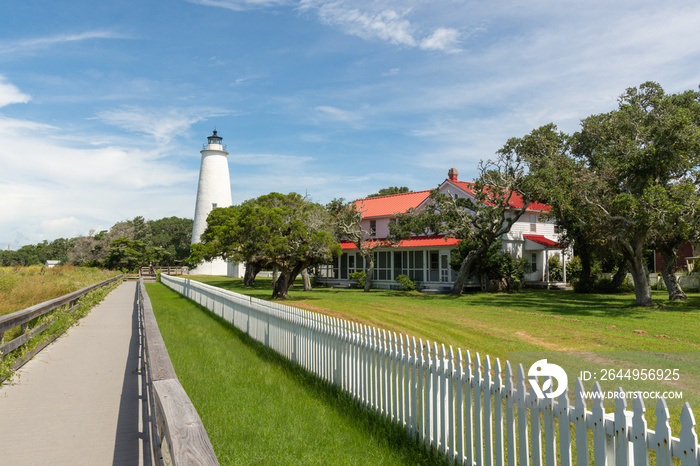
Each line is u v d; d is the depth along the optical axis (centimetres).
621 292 3125
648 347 1170
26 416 623
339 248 2477
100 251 6606
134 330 1345
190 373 877
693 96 2567
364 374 678
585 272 3247
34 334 993
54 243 8994
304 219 2475
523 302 2462
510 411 412
